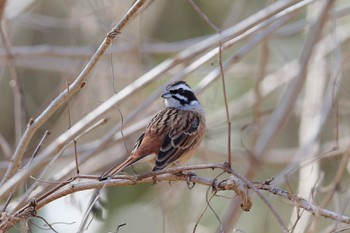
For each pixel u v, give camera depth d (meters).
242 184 8.27
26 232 9.10
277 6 11.84
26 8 15.01
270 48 16.41
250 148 14.09
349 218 8.12
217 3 17.11
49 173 13.05
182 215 13.17
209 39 12.45
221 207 14.22
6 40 11.91
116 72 13.66
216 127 15.72
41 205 8.47
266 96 16.50
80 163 11.95
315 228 9.43
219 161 14.73
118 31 8.45
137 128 12.73
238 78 16.48
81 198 10.27
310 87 14.52
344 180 14.36
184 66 14.73
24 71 16.53
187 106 10.90
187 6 16.97
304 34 17.11
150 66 14.75
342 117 15.51
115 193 14.64
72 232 11.10
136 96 14.54
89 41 14.28
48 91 16.55
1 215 8.60
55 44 16.70
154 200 13.29
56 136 14.02
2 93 16.22
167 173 8.43
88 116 11.12
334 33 13.07
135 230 14.36
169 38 16.81
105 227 14.19
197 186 13.88
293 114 16.67
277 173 15.70
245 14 16.73
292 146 16.70
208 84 12.74
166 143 9.74
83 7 13.74
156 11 16.64
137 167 13.93
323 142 15.55
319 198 12.66
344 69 14.93
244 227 14.22
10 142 16.09
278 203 13.91
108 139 12.38
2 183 9.34
